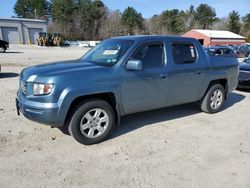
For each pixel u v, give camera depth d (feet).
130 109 15.81
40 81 13.38
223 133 16.75
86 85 13.78
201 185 11.07
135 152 13.89
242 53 99.71
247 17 324.19
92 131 14.60
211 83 20.44
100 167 12.32
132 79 15.29
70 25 287.89
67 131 16.31
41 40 154.40
